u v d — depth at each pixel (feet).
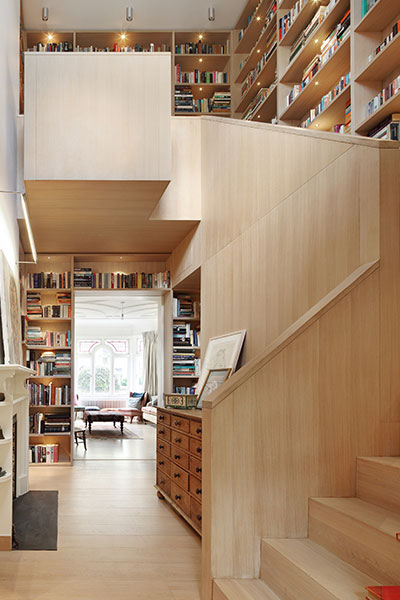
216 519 10.62
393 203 10.90
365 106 16.85
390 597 7.02
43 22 33.96
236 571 10.63
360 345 10.98
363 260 11.25
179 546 14.90
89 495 21.34
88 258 30.55
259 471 10.75
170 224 24.20
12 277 20.30
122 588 11.88
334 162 12.32
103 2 33.30
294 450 10.83
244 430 10.74
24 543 15.11
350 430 10.92
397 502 9.38
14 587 11.92
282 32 24.66
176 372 29.30
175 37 34.88
